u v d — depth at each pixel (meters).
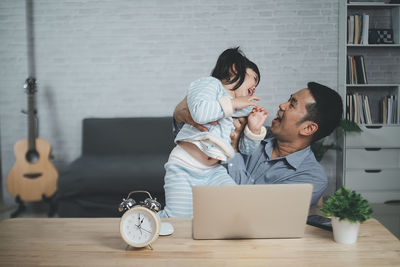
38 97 2.76
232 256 0.95
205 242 1.04
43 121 2.75
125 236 1.00
